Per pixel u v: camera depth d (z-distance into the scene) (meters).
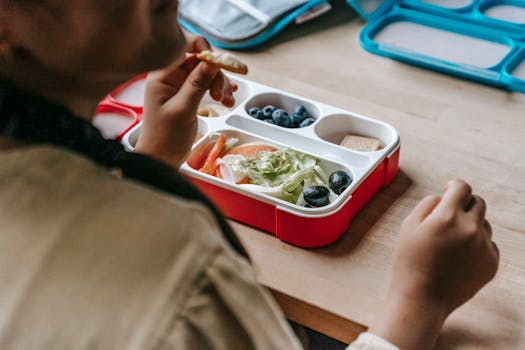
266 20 1.31
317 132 1.03
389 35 1.32
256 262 0.83
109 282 0.36
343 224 0.86
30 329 0.36
